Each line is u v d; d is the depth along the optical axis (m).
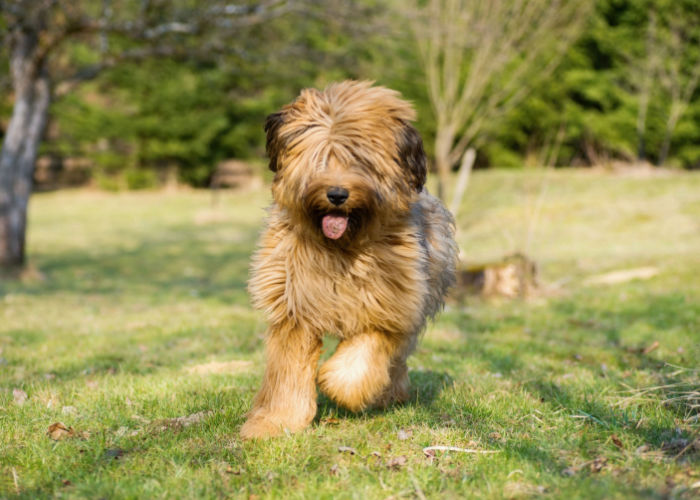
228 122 35.53
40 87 14.70
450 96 19.25
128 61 15.85
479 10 18.30
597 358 6.58
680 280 11.93
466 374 5.73
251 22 14.37
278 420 3.95
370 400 3.98
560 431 3.99
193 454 3.62
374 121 3.70
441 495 3.08
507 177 27.47
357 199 3.59
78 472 3.40
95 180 37.53
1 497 3.13
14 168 14.67
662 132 30.81
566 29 22.06
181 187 37.62
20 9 13.16
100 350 7.01
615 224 19.36
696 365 5.50
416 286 3.96
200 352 6.84
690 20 29.75
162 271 16.97
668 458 3.46
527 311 9.99
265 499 3.08
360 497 3.05
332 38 17.42
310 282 3.85
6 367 6.12
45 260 18.48
